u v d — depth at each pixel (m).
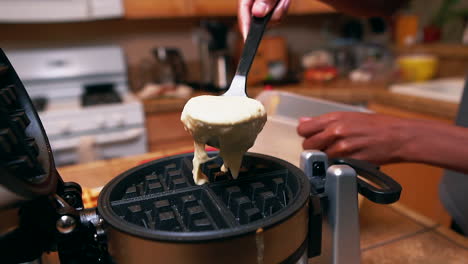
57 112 1.92
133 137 2.05
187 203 0.51
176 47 2.70
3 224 0.41
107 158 2.05
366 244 0.78
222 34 2.39
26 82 2.25
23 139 0.48
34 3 1.92
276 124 0.87
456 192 1.09
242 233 0.41
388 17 1.20
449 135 0.76
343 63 2.88
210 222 0.47
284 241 0.44
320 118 0.81
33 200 0.41
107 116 2.00
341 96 2.21
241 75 0.67
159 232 0.41
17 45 2.34
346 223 0.54
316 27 3.08
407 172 1.77
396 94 1.99
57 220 0.44
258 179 0.57
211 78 2.45
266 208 0.51
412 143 0.77
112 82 2.45
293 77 2.62
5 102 0.49
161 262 0.41
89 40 2.49
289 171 0.57
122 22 2.53
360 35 2.92
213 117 0.50
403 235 0.80
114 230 0.43
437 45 2.41
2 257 0.43
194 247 0.40
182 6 2.28
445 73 2.38
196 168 0.55
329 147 0.80
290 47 3.05
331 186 0.54
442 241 0.78
